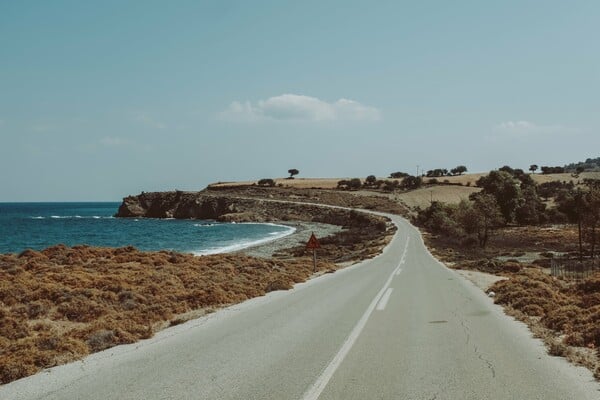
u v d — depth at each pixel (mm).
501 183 120688
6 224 126000
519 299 16422
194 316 14453
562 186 184875
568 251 63625
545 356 9469
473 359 9172
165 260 28125
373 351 9734
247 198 183250
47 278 19406
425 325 12773
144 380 7719
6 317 13430
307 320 13383
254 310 15266
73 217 184000
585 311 13289
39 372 8516
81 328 12586
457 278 27500
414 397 6906
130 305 15836
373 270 32688
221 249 67812
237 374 8023
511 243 75500
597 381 7781
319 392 7082
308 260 45219
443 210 108250
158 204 192125
